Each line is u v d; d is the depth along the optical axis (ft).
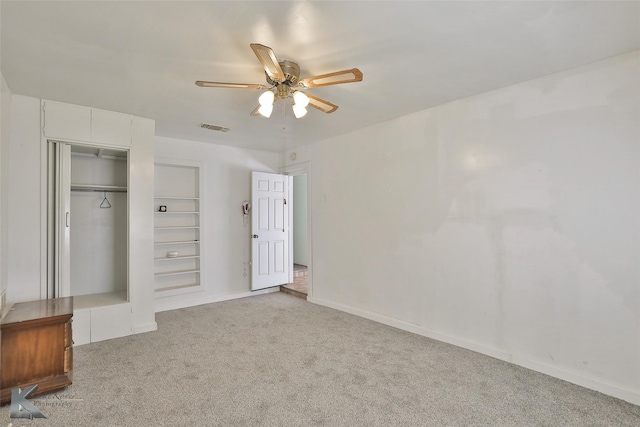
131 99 10.28
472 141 10.16
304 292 17.02
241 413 6.83
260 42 6.96
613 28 6.47
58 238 10.50
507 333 9.37
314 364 9.11
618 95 7.57
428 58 7.70
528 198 8.97
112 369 8.80
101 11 5.90
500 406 7.11
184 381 8.14
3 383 7.36
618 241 7.57
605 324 7.73
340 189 14.73
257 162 17.95
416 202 11.71
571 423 6.53
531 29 6.52
